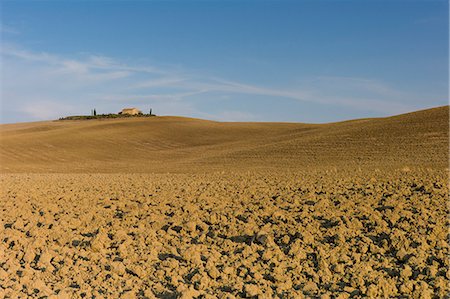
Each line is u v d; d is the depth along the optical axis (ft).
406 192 39.65
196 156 176.65
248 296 21.34
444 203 34.63
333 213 34.22
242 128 264.52
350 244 27.81
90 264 26.96
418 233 28.27
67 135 219.00
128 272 25.54
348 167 101.55
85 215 38.73
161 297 21.99
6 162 160.76
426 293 20.84
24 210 42.29
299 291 21.79
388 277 23.12
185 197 45.32
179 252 29.17
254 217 34.96
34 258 28.66
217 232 32.09
